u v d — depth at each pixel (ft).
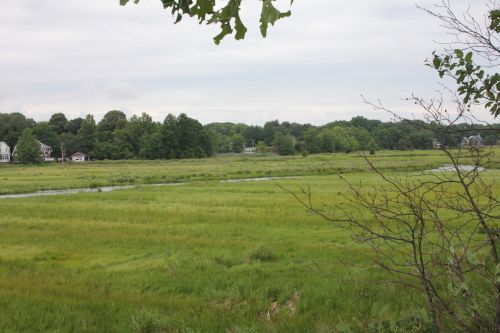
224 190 112.88
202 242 48.80
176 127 443.73
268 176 185.26
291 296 31.55
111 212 72.59
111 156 449.06
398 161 224.53
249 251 42.96
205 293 32.45
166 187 124.16
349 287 31.01
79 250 46.78
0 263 41.29
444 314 14.19
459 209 13.20
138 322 25.52
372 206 14.64
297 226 58.08
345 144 483.92
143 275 36.88
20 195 121.90
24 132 374.43
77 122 532.73
